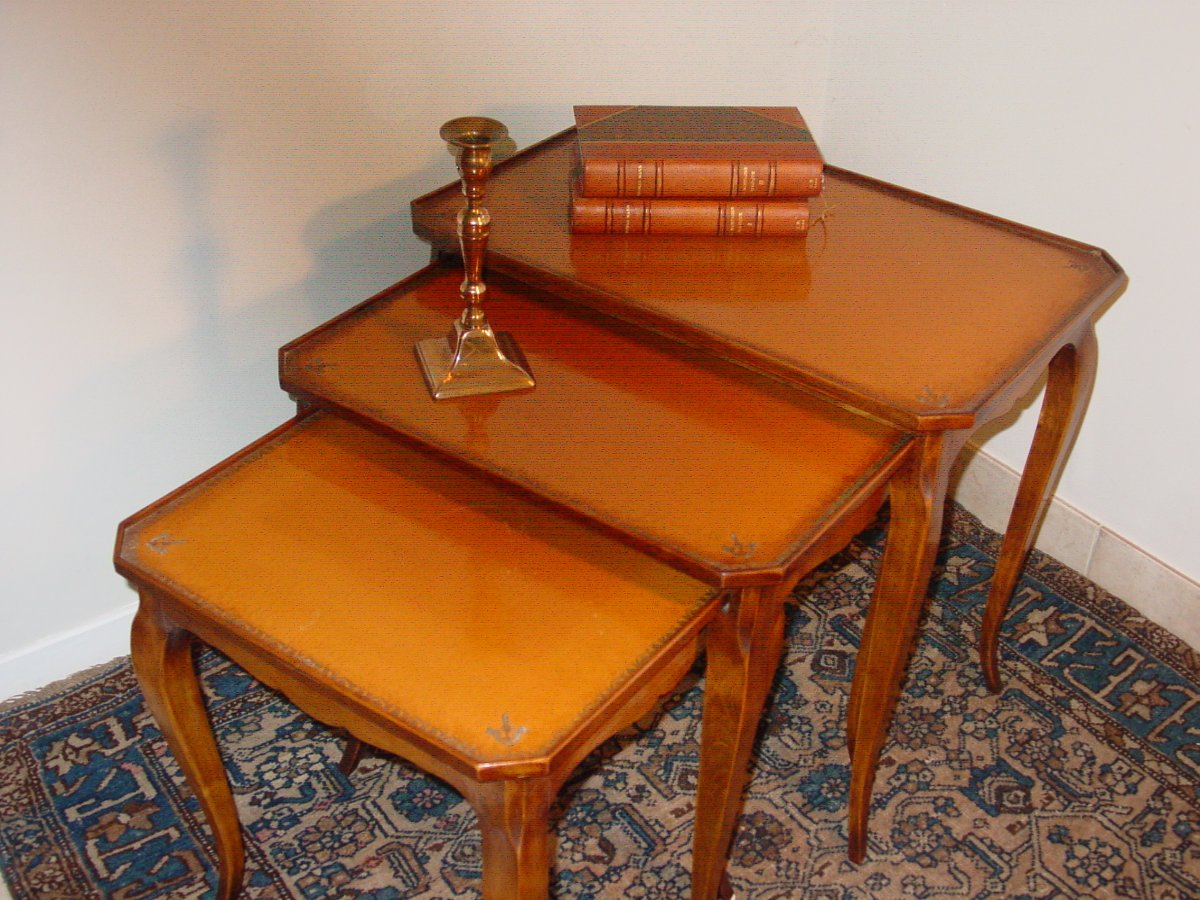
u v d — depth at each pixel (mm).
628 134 1774
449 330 1636
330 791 1877
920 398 1427
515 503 1495
